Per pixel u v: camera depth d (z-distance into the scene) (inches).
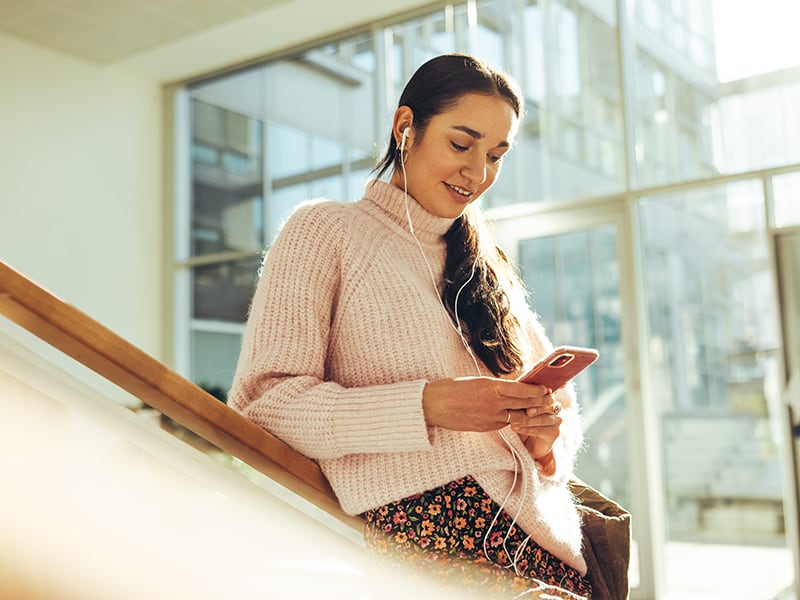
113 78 279.6
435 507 42.3
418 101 46.8
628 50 203.5
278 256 44.6
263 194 267.6
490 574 42.2
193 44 259.1
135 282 280.1
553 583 44.9
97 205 273.1
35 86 260.7
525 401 39.9
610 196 199.9
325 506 42.3
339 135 251.0
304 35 252.7
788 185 181.8
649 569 187.0
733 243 186.4
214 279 277.0
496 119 45.9
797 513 174.2
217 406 35.9
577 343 200.7
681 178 193.3
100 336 31.1
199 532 41.6
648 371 192.1
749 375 181.6
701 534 183.3
